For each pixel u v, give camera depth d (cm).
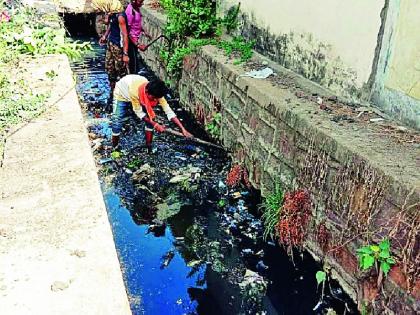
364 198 362
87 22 1235
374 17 433
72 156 361
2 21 662
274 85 534
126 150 670
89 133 711
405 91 412
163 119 782
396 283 338
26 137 391
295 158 457
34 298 232
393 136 398
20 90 480
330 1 489
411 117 412
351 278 388
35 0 1048
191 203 562
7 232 277
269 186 518
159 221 529
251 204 557
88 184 325
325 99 486
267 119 509
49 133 397
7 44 608
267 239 498
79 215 292
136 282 441
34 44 605
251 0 658
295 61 573
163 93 606
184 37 771
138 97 610
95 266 252
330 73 509
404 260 326
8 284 240
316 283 433
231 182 590
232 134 614
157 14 925
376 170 347
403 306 332
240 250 487
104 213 294
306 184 439
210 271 459
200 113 730
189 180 604
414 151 371
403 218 325
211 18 753
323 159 410
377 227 351
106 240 271
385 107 441
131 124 743
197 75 723
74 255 259
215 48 695
